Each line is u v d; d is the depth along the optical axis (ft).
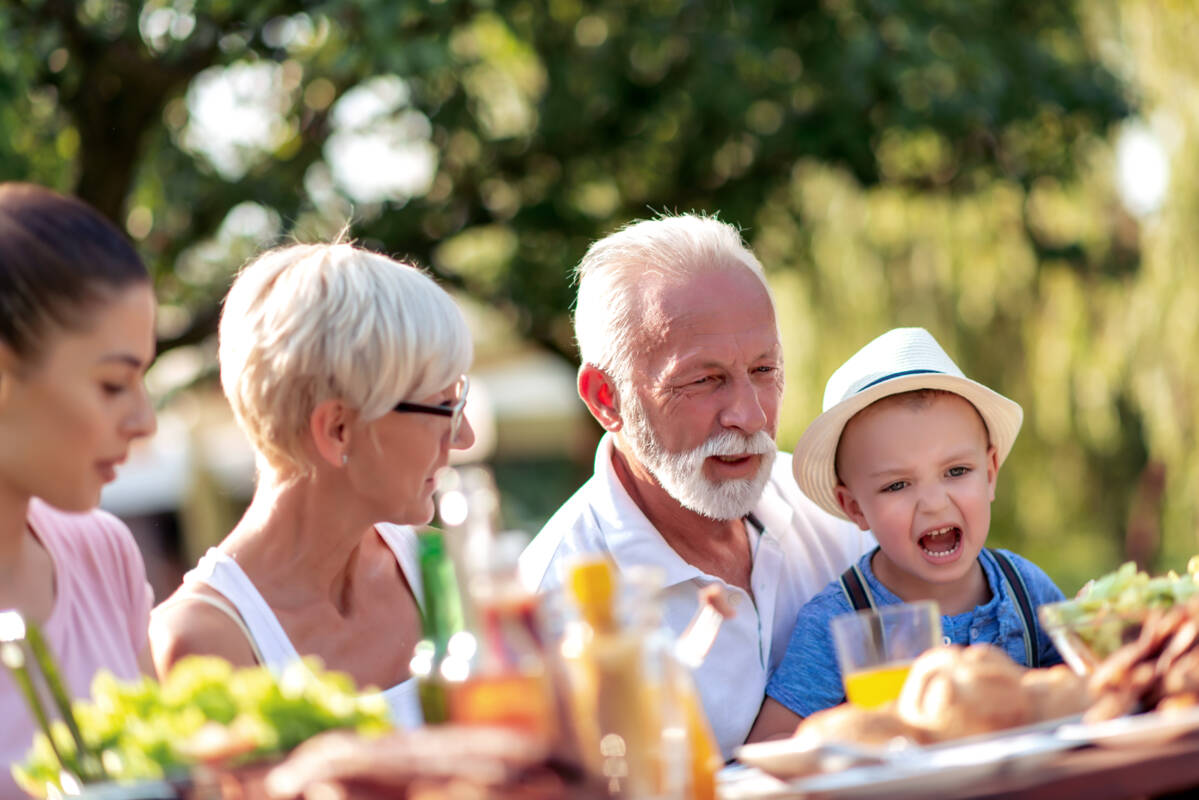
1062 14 34.68
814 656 9.49
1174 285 34.65
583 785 4.41
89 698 6.79
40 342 5.90
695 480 9.59
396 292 7.57
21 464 6.07
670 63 31.73
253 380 7.57
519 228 33.30
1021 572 9.77
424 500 7.84
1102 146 35.47
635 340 9.73
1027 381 37.35
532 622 5.02
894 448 9.48
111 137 26.84
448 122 31.35
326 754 4.31
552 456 49.67
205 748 4.79
